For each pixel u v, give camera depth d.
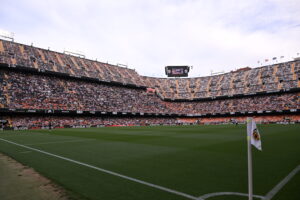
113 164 10.18
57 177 7.99
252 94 69.56
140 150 14.41
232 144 17.02
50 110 49.28
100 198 5.88
